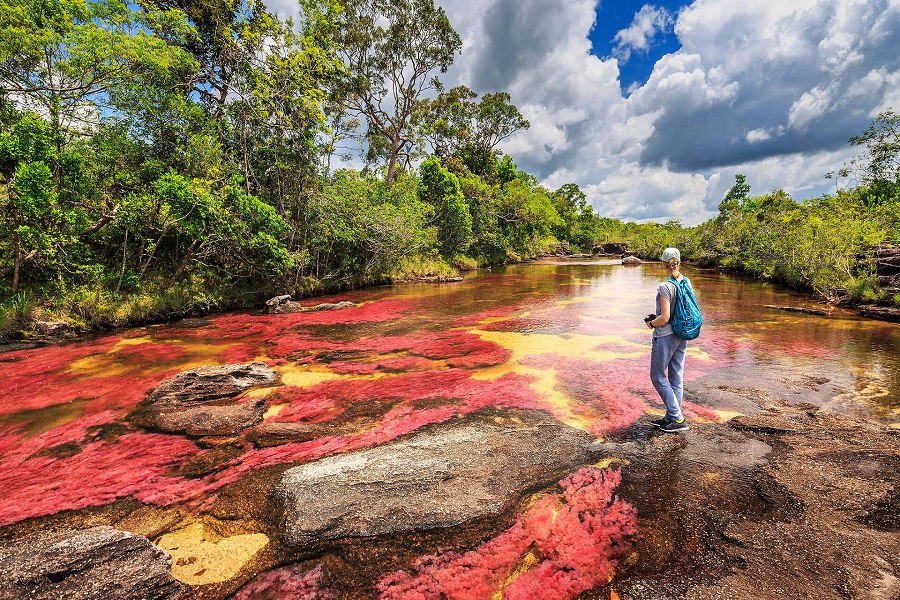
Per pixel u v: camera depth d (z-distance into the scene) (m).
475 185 32.97
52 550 2.27
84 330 9.38
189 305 11.73
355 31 28.41
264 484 3.27
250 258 13.83
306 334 9.19
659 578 2.16
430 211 25.48
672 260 3.90
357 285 18.64
